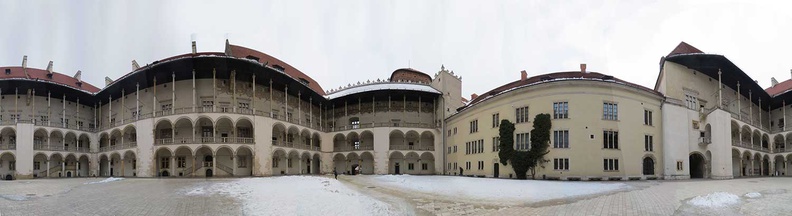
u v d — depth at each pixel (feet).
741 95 222.89
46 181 152.87
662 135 162.30
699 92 185.16
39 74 216.95
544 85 158.20
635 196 79.97
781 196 79.46
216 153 176.45
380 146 227.20
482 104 189.57
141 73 185.16
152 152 178.60
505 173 168.25
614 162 148.97
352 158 240.32
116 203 67.36
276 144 195.00
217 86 191.83
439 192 90.02
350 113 254.68
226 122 187.01
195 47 181.37
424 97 248.11
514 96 168.66
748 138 225.56
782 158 221.05
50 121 205.57
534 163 155.74
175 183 121.08
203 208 60.29
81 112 226.99
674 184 120.26
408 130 230.68
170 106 192.95
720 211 58.08
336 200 65.00
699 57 173.17
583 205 64.90
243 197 75.66
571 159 148.56
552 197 78.23
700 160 173.58
